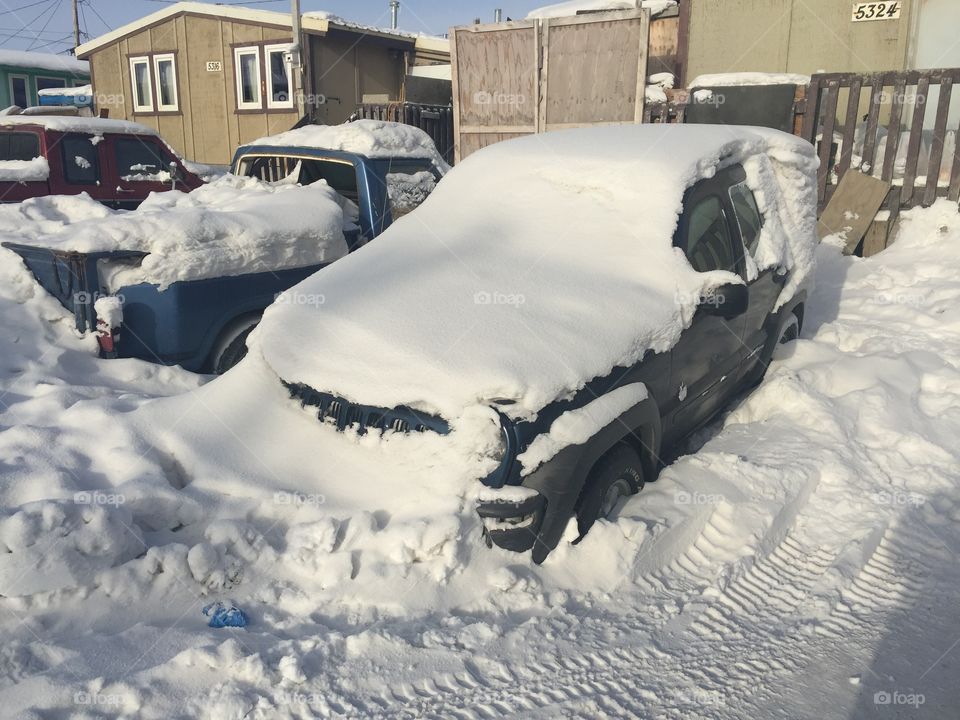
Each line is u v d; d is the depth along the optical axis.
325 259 5.92
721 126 5.38
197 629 2.98
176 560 3.15
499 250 4.34
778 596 3.41
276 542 3.36
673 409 4.14
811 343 5.93
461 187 5.07
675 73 12.73
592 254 4.25
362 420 3.67
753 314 4.99
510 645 2.97
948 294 7.20
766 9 11.59
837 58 11.34
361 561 3.23
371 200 6.49
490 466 3.23
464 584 3.23
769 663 2.95
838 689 2.81
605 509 3.65
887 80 8.88
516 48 12.24
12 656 2.71
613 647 3.01
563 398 3.38
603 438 3.43
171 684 2.65
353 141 6.71
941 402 5.24
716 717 2.66
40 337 5.11
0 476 3.33
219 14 17.84
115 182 9.09
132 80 20.05
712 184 4.77
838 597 3.38
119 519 3.18
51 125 8.56
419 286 4.00
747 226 5.09
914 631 3.15
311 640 2.86
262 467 3.68
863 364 5.54
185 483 3.66
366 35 18.22
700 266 4.43
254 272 5.43
